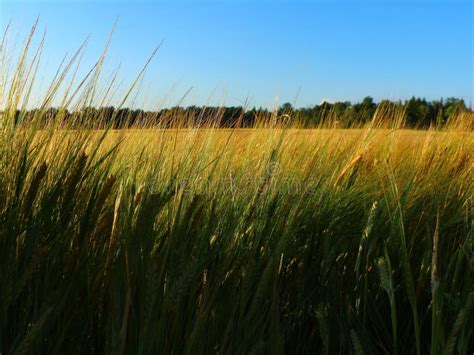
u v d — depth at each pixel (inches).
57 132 65.9
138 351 51.2
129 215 59.4
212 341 59.4
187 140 88.0
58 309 51.3
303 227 80.6
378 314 73.5
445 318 69.8
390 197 94.3
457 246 92.4
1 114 62.7
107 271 58.6
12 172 60.6
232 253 65.8
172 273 57.1
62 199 60.1
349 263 81.7
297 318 72.4
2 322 51.0
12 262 55.4
